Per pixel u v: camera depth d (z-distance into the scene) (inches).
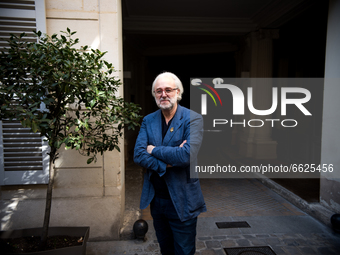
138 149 77.2
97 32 112.2
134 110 93.7
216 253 108.0
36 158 111.5
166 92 75.5
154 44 377.1
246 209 158.6
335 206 136.9
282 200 174.4
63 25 110.6
